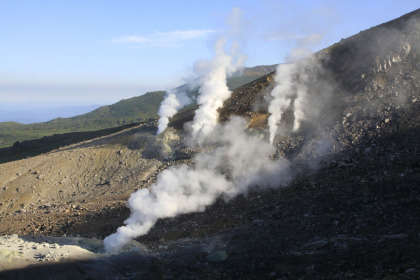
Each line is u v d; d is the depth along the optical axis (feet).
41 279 63.62
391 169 97.91
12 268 67.46
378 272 51.26
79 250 78.48
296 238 75.72
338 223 78.13
